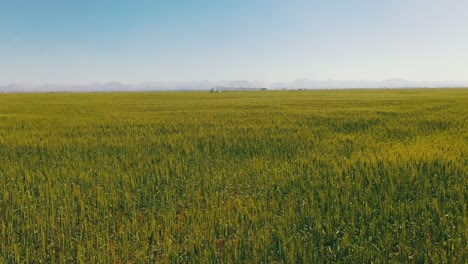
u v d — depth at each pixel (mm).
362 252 4121
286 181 6879
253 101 47031
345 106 31359
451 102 34625
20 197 6191
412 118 18719
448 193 5855
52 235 4805
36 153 10586
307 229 4762
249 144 11234
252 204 5605
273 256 4160
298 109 28250
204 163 8578
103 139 12781
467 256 3998
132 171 7895
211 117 21688
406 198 5840
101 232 4793
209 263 3998
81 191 6652
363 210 5219
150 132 14836
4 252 4293
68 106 38531
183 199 6262
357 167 7629
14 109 33188
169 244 4324
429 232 4660
